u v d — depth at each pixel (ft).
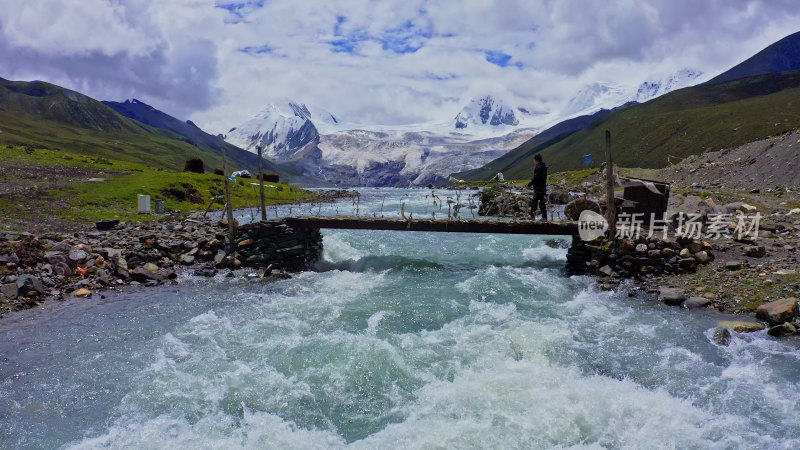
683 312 48.03
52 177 147.54
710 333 42.29
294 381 36.17
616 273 60.90
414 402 33.12
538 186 71.41
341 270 72.08
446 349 40.83
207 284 62.54
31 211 98.68
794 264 55.01
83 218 99.19
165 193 150.10
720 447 27.40
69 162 203.00
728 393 32.81
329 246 84.23
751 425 29.25
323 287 61.00
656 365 37.17
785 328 41.32
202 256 72.74
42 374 37.42
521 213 132.05
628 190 68.33
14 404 33.24
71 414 32.14
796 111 638.53
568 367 37.17
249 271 69.05
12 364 39.04
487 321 47.06
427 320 47.96
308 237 75.72
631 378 35.37
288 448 28.48
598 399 32.53
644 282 57.72
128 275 63.26
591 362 37.88
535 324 45.50
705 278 55.47
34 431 30.27
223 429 30.42
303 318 49.03
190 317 49.78
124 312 51.29
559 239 92.32
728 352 38.70
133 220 103.81
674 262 59.31
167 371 37.83
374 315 49.52
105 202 122.31
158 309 52.26
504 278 63.00
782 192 108.68
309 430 30.35
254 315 50.14
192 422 31.19
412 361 38.70
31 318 49.26
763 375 34.86
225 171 73.72
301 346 41.83
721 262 59.00
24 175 144.66
